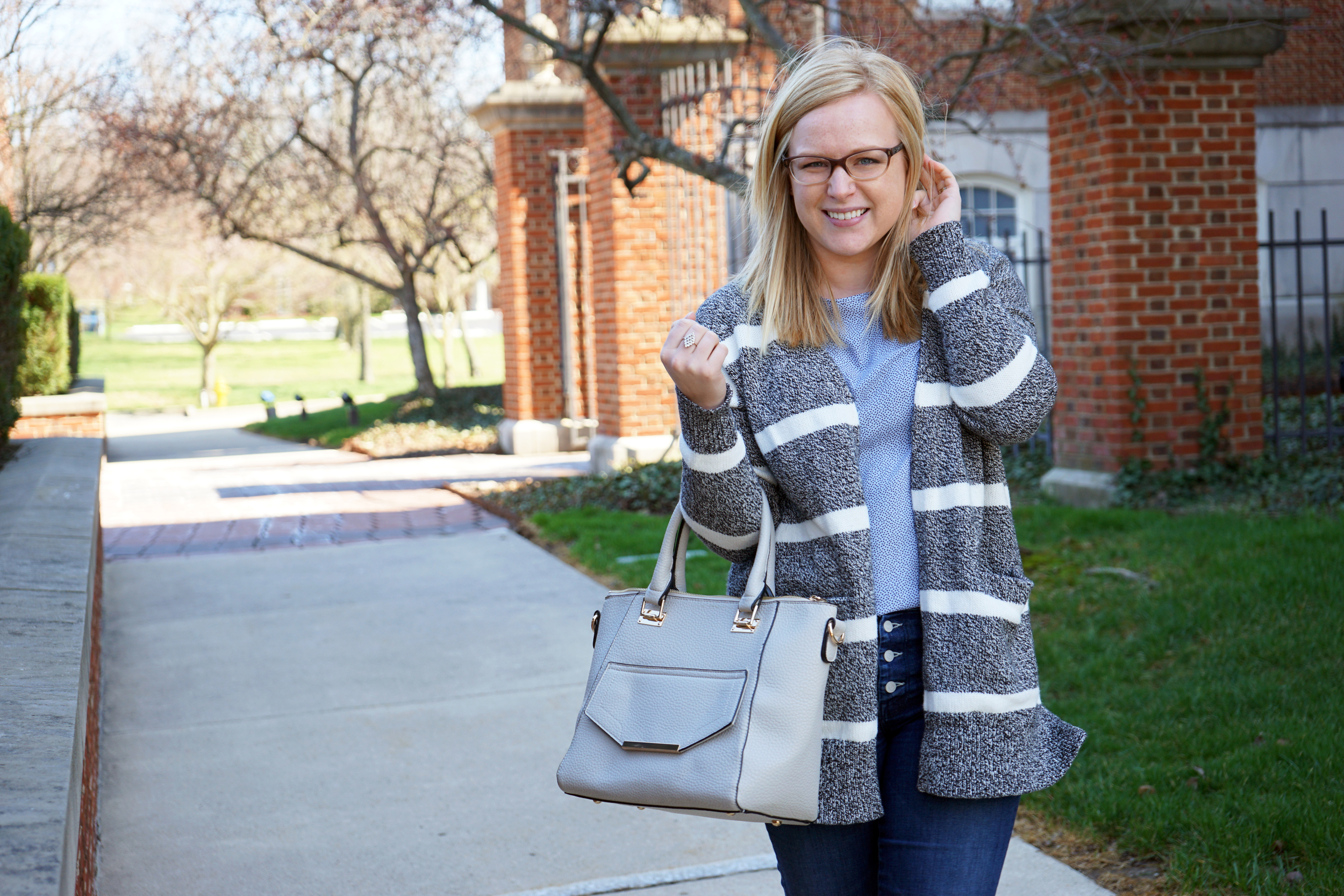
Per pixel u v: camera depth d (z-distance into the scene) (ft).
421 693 16.53
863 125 6.03
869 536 6.01
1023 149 46.24
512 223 48.24
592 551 25.09
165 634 20.30
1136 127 25.08
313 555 27.20
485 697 16.24
